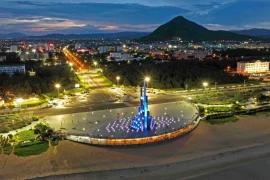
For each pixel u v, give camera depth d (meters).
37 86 194.25
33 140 111.56
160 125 130.25
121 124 131.75
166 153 104.75
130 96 194.75
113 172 91.56
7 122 135.50
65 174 89.62
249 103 171.50
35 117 139.88
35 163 95.25
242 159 102.69
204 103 169.88
